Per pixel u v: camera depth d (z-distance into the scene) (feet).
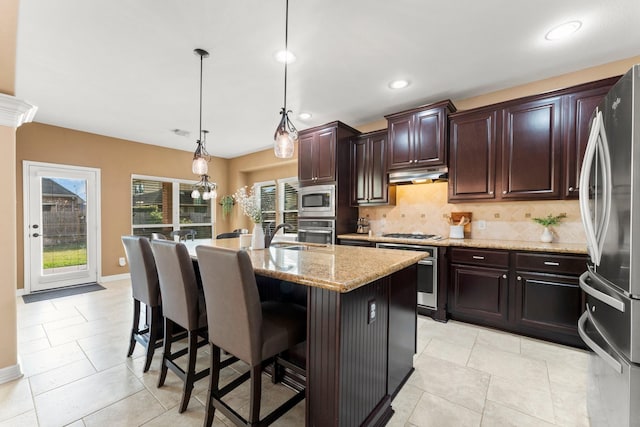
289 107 11.93
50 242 14.02
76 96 10.69
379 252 7.11
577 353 7.61
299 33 7.09
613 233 4.18
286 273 4.49
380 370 5.27
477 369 6.88
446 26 6.82
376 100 11.27
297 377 6.13
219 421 5.24
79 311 10.95
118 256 16.10
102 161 15.56
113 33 7.02
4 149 6.52
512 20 6.60
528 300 8.43
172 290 5.77
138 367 7.04
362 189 13.20
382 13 6.38
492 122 9.73
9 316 6.50
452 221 11.34
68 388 6.17
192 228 19.71
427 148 10.84
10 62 6.08
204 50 7.80
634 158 3.69
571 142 8.42
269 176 20.25
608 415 4.23
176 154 18.74
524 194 9.16
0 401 5.73
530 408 5.53
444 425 5.11
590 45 7.57
